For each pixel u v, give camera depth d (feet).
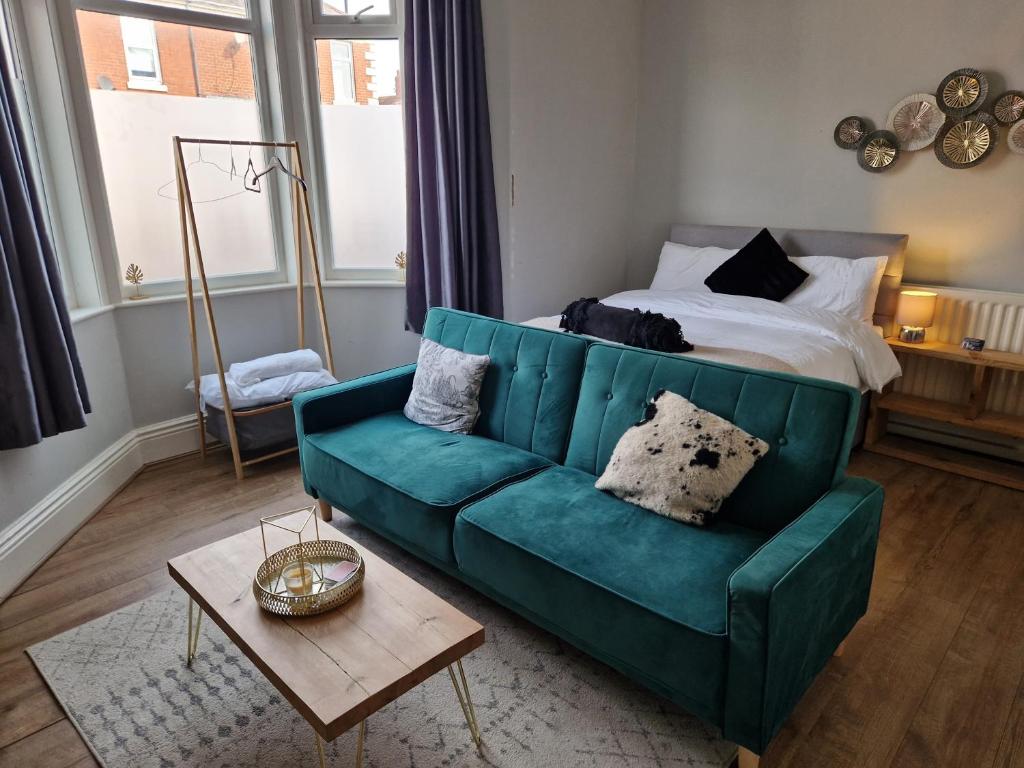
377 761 5.55
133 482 10.71
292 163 12.49
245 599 5.57
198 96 11.52
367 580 5.80
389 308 13.37
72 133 9.90
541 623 6.42
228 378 11.26
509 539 6.29
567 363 8.15
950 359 10.73
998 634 7.09
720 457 6.32
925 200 12.06
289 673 4.72
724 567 5.68
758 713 4.86
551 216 14.35
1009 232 11.27
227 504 9.98
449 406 8.86
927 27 11.58
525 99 13.26
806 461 6.23
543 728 5.87
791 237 13.32
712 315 11.75
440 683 6.40
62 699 6.26
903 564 8.41
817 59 12.86
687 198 15.23
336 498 8.52
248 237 12.53
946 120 11.53
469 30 12.01
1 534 7.90
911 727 5.87
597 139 14.87
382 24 12.29
